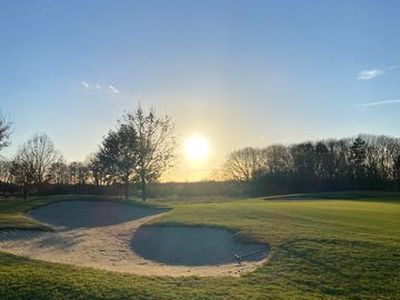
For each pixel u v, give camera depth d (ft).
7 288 44.75
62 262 64.28
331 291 46.62
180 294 44.29
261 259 62.34
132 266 64.75
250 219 94.99
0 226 84.23
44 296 43.04
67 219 111.04
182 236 82.64
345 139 388.57
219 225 85.76
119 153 189.98
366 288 47.19
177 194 313.73
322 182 363.56
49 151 241.35
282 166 403.34
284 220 93.04
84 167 297.74
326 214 107.24
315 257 58.29
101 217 115.55
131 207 130.31
